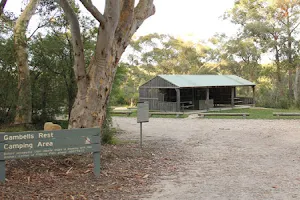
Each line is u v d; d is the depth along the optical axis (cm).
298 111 2538
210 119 1973
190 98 2938
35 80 1304
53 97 1297
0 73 1158
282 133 1259
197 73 5406
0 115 1189
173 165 706
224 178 593
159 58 5403
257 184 551
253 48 4253
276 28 3941
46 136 529
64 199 454
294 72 4103
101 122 743
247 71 4550
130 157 755
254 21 4172
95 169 573
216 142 1070
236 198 478
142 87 2748
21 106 1172
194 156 820
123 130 1437
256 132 1307
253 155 827
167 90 2786
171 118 2098
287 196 484
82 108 722
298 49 3850
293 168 672
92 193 488
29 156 519
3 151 506
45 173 568
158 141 1098
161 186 540
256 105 3288
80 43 715
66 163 626
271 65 4372
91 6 641
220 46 5350
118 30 741
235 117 2061
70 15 693
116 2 670
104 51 711
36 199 447
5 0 904
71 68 1220
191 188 530
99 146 570
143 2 806
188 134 1297
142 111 931
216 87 3011
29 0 1236
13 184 502
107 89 740
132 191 509
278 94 3509
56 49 1218
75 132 550
